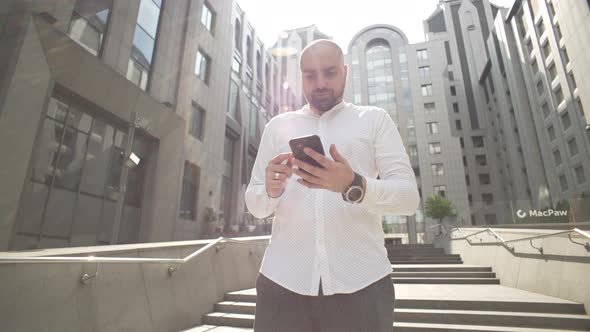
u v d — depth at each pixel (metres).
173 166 15.15
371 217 1.05
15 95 8.26
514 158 38.06
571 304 4.88
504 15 39.59
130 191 13.09
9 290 2.61
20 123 8.36
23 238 8.56
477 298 5.57
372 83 46.84
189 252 5.13
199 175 18.20
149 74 14.31
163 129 14.51
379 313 0.91
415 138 43.09
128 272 3.85
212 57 20.66
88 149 11.02
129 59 12.94
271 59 35.16
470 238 11.41
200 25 19.42
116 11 12.30
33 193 8.94
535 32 32.34
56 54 9.28
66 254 3.12
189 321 4.79
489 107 47.78
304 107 1.37
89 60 10.19
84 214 10.70
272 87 34.81
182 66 16.59
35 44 8.75
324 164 0.80
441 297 5.74
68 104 10.33
